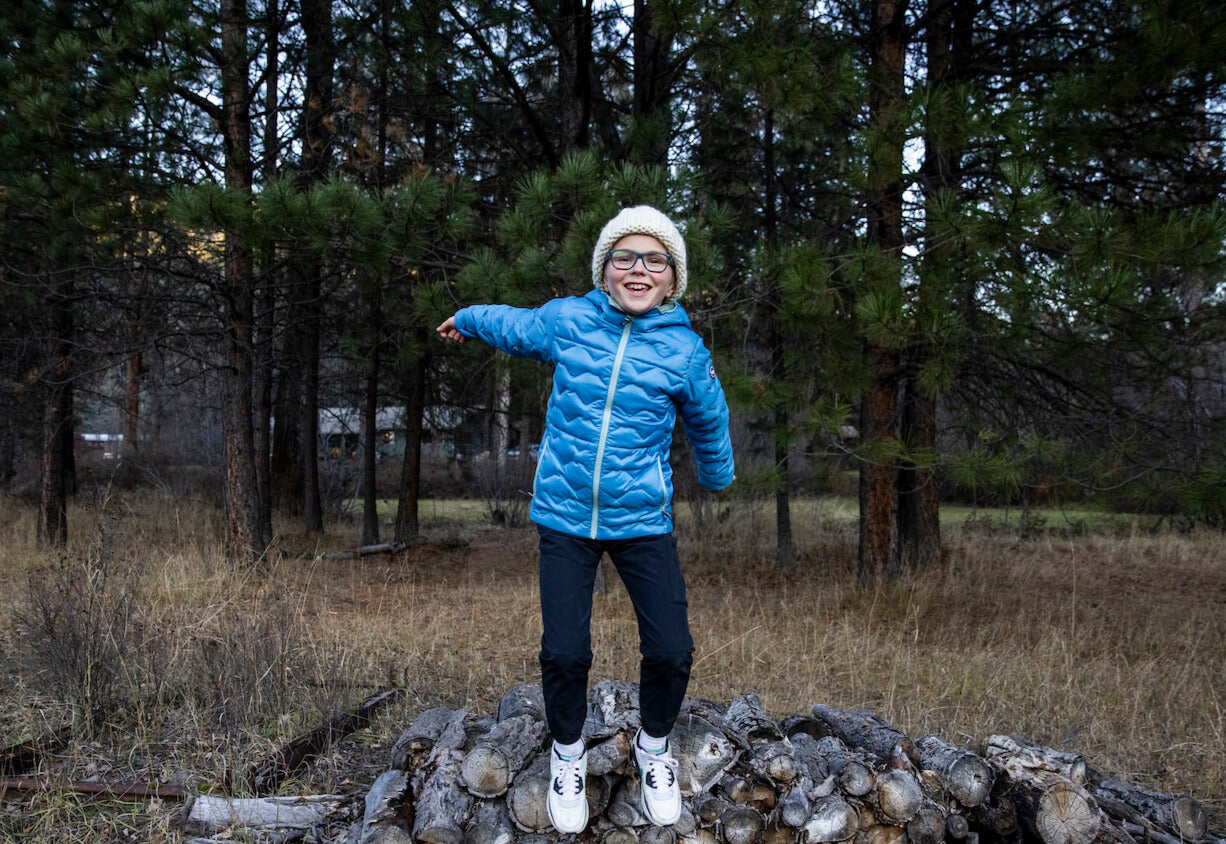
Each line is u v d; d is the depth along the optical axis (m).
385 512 18.80
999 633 7.21
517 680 5.39
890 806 2.83
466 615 7.67
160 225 7.70
